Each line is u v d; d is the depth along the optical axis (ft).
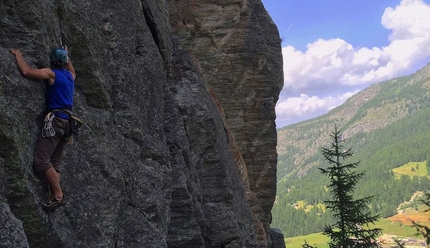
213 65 77.97
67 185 25.30
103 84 31.86
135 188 34.63
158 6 51.65
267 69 80.33
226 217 50.70
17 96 21.74
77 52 29.91
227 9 78.23
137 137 35.17
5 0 23.31
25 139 22.06
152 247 32.91
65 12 28.25
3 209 19.92
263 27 83.82
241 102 79.51
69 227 24.84
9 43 23.27
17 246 19.79
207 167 54.34
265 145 80.79
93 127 29.40
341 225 73.56
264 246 59.67
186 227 41.83
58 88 23.41
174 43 60.39
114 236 29.99
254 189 80.48
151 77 40.83
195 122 53.16
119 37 36.58
